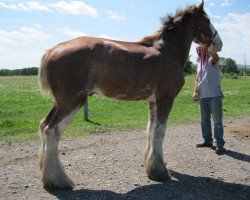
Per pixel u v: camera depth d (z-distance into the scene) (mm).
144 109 18703
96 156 8648
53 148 6348
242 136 11234
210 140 9609
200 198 6176
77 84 6246
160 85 7113
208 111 9406
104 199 6016
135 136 11227
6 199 5922
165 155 8867
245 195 6406
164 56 7199
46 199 5961
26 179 6887
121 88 6715
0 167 7680
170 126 13070
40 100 22578
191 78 51344
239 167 8047
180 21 7750
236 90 31953
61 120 6297
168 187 6691
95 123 13414
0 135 11070
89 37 6676
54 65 6262
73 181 6590
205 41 8242
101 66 6422
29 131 11875
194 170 7777
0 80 65500
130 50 6777
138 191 6441
